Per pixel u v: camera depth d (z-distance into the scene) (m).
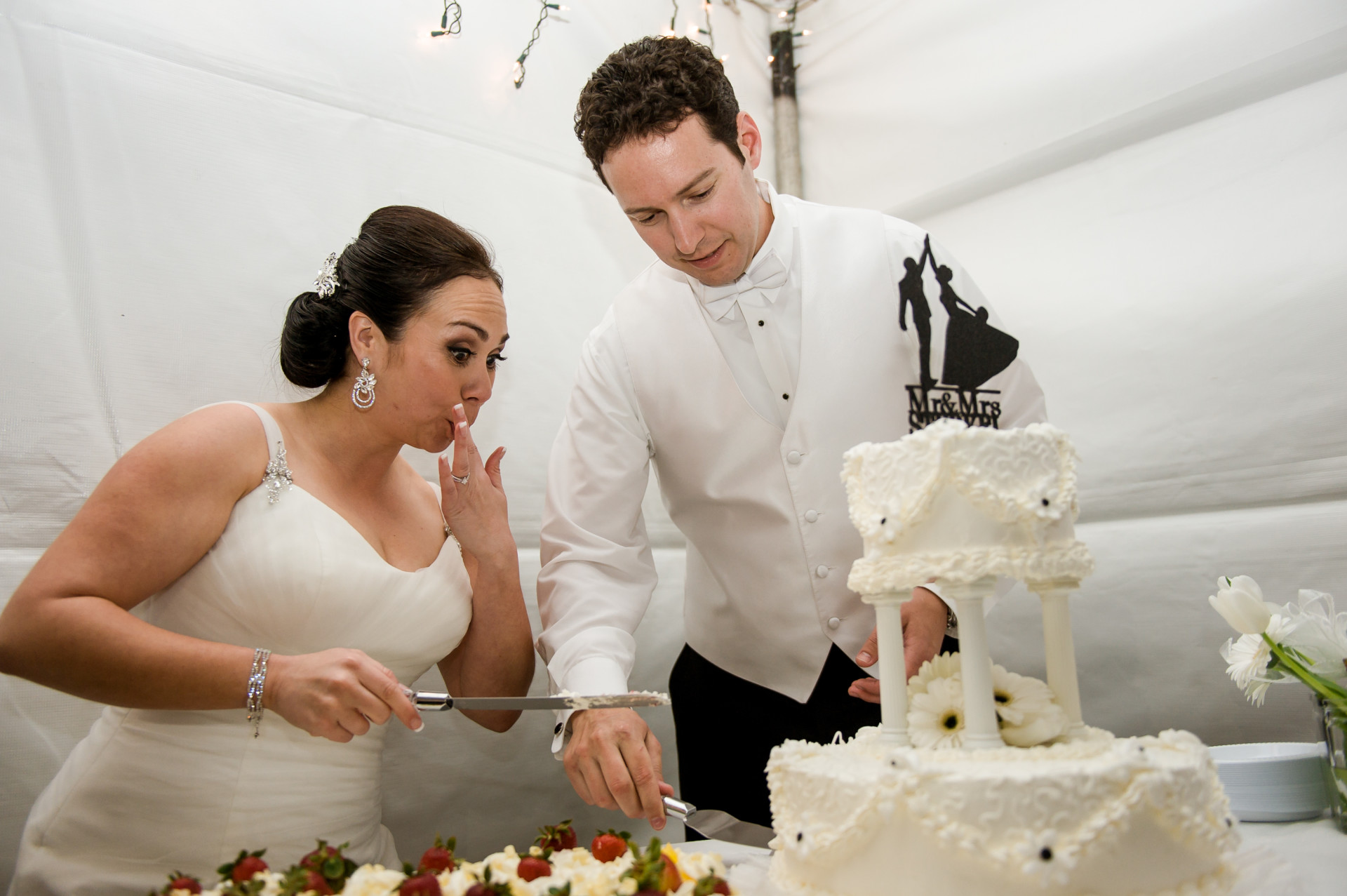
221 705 1.22
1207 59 2.29
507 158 2.54
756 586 1.88
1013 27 2.68
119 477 1.27
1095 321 2.43
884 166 2.96
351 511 1.53
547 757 2.40
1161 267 2.33
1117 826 0.92
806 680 1.84
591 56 2.77
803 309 1.86
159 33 1.99
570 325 2.61
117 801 1.32
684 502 1.99
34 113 1.82
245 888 0.91
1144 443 2.32
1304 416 2.09
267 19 2.15
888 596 1.15
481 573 1.69
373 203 2.27
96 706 1.77
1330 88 2.10
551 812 2.39
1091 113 2.49
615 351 1.97
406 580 1.50
